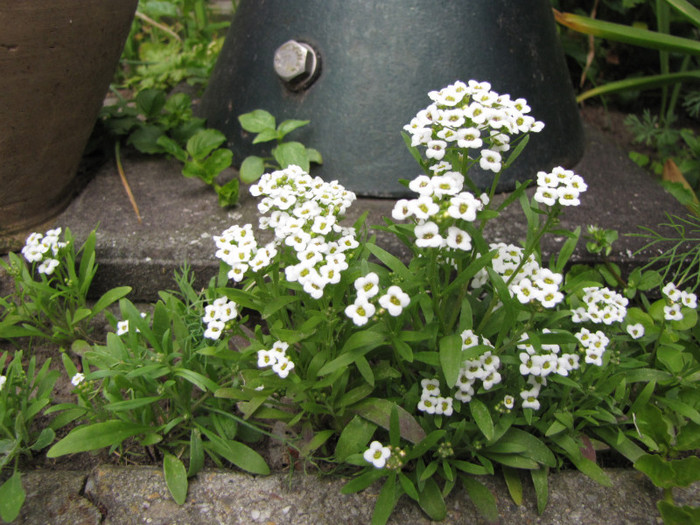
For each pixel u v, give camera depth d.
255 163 0.25
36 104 0.21
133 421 0.18
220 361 0.19
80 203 0.26
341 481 0.17
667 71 0.33
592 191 0.27
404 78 0.25
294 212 0.17
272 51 0.26
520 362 0.16
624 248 0.23
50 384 0.19
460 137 0.15
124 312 0.19
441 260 0.16
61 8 0.20
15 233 0.24
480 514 0.17
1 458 0.18
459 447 0.17
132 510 0.17
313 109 0.25
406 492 0.16
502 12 0.25
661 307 0.20
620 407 0.18
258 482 0.17
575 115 0.28
